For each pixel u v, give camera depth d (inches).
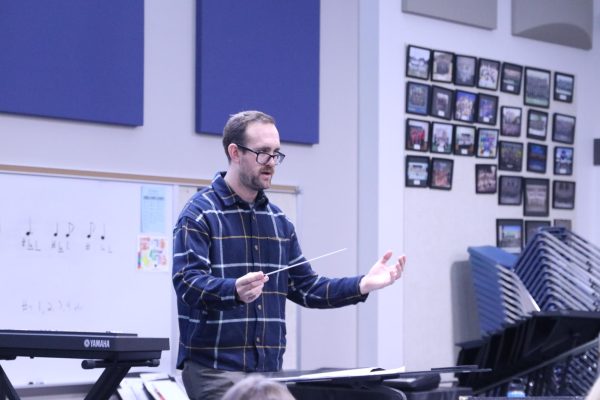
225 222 136.3
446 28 248.7
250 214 138.7
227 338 134.9
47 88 187.9
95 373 192.1
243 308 135.9
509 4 262.4
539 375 230.4
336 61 234.2
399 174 238.5
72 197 191.0
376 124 234.5
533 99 265.9
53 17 189.6
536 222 264.8
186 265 130.7
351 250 233.8
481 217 253.9
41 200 187.5
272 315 138.7
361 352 234.2
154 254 200.7
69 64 190.7
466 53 252.7
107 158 196.2
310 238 226.5
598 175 278.4
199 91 207.6
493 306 234.2
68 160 191.3
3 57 183.5
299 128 222.5
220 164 211.6
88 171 192.9
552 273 225.0
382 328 234.2
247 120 136.7
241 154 136.3
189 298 127.0
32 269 185.8
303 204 225.6
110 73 195.5
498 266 232.5
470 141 252.4
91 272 192.4
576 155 276.1
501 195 258.1
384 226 234.8
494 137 257.0
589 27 275.6
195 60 209.5
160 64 205.0
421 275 241.6
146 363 121.2
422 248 242.1
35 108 186.2
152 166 202.1
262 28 217.3
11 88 183.8
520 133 263.3
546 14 264.8
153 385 187.0
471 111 252.4
